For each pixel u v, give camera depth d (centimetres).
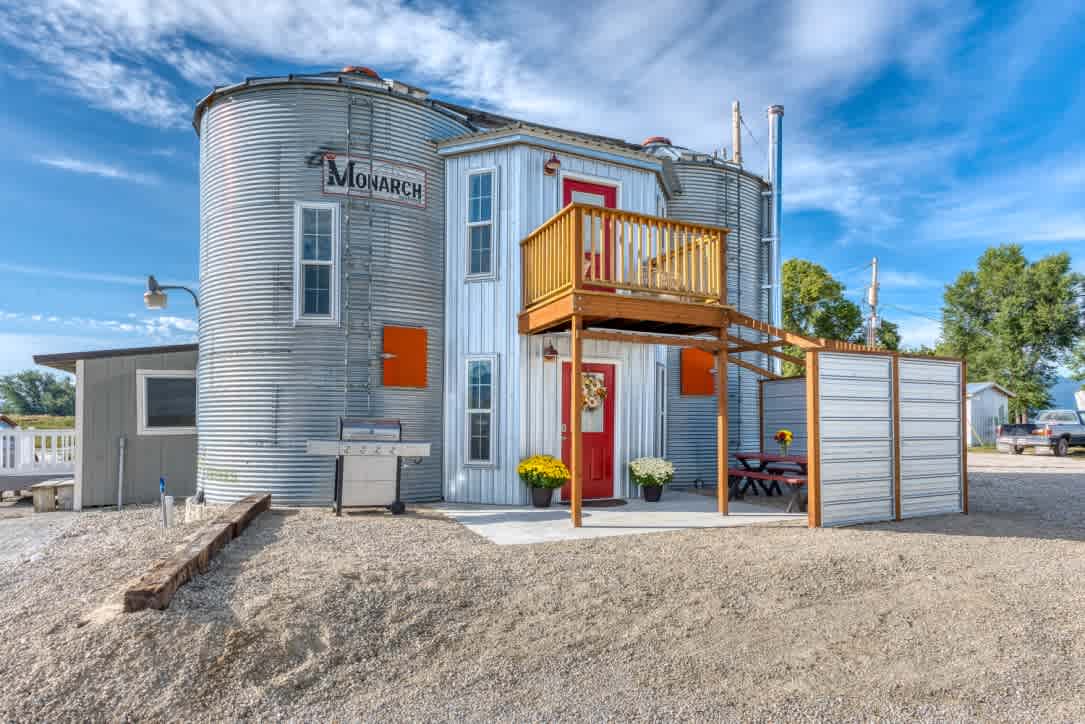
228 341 1034
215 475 1035
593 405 1077
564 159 1102
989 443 3244
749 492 1220
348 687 429
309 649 462
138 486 1154
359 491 898
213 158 1071
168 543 710
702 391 1338
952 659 473
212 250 1064
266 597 515
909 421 975
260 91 1043
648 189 1176
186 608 487
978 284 3909
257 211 1031
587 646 481
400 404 1052
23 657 428
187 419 1188
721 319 940
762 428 1326
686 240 989
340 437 900
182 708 395
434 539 738
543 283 964
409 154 1081
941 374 1020
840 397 906
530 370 1043
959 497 1020
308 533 758
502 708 407
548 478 979
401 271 1066
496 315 1060
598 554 673
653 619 521
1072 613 553
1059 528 885
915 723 394
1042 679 448
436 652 472
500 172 1079
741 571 622
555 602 545
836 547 723
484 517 900
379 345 1045
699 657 468
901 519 945
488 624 511
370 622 501
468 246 1095
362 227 1042
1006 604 568
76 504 1119
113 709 388
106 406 1141
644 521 877
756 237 1499
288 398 1011
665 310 896
